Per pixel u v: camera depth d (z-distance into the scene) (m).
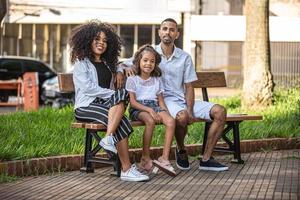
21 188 7.50
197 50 32.09
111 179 8.12
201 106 8.92
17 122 11.77
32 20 33.16
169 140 8.36
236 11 32.34
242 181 8.04
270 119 12.76
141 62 8.64
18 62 27.30
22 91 19.47
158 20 31.94
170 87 9.02
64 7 33.00
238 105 16.12
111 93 8.45
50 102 24.30
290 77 22.28
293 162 9.59
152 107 8.66
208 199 6.99
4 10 13.15
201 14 31.94
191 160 9.70
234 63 32.22
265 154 10.44
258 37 15.52
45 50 34.31
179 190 7.47
